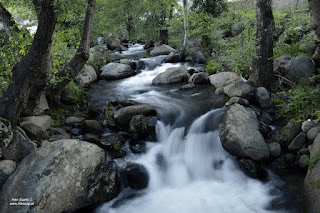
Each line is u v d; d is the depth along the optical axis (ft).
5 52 19.76
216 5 43.09
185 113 25.68
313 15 16.10
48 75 21.79
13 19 20.66
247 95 27.07
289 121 22.15
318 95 20.74
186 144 22.24
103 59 44.83
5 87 20.22
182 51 46.52
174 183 19.56
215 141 21.98
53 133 21.84
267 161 20.44
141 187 18.67
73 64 23.38
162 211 16.58
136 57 54.24
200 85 34.22
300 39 32.68
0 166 16.42
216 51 42.04
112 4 40.86
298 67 26.94
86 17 22.47
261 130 22.47
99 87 35.96
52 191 14.97
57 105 26.14
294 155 20.22
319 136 18.76
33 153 16.94
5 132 17.24
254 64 28.63
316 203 14.16
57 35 24.34
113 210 16.74
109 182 17.71
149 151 21.68
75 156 16.78
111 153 20.79
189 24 46.68
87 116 26.00
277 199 17.17
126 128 23.81
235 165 20.21
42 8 16.56
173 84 35.83
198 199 17.66
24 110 21.30
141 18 58.13
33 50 17.61
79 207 15.96
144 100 29.53
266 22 26.76
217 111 25.38
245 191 18.22
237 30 42.42
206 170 20.48
